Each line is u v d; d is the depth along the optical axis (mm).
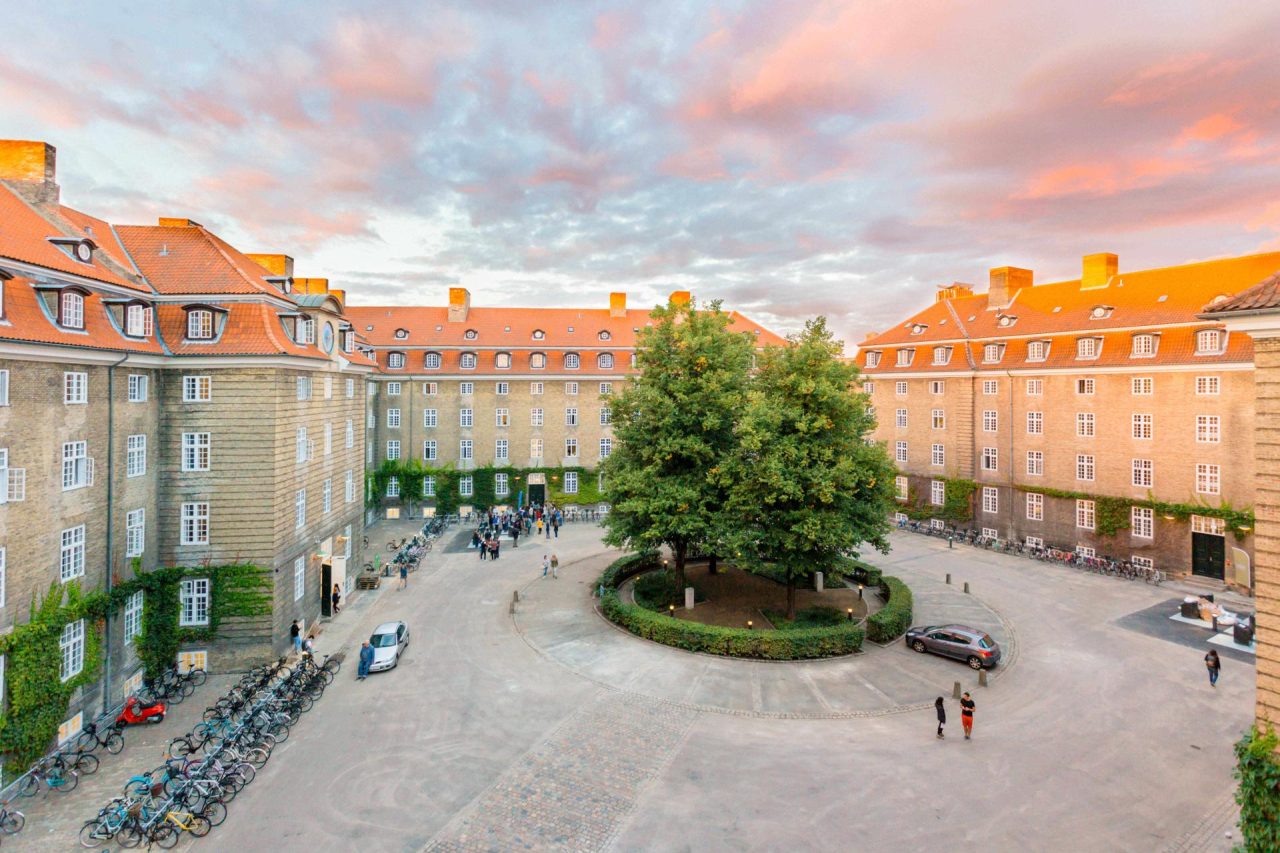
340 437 37250
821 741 21344
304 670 25703
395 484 61062
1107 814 17484
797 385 30719
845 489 30484
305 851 16078
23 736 19812
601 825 17062
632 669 27000
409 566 42750
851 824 17031
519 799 18172
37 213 24891
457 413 61812
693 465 34469
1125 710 23438
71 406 22312
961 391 53062
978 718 22906
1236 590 37562
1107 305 45375
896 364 59000
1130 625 32188
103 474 23953
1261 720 13758
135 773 20125
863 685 25531
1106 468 44062
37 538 20750
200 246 30062
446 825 17062
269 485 27984
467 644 29922
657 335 35000
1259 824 13492
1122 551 42906
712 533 31422
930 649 28516
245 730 20938
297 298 33031
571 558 45812
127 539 25422
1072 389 45969
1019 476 49250
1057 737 21562
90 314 23844
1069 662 27750
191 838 16547
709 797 18234
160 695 25234
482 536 51406
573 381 63219
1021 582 39750
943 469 54969
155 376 27109
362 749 20812
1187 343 40219
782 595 36969
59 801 18578
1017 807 17766
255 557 27875
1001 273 54688
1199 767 19766
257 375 27859
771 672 26734
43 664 20609
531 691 24984
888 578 36656
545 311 68000
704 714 23172
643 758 20297
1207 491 39219
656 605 34688
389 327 63500
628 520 33625
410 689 25219
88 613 22797
